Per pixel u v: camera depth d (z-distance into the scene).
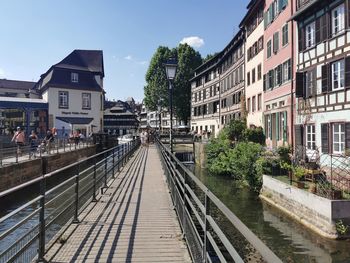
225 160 31.86
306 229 15.31
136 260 6.21
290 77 26.86
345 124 19.47
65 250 6.69
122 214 9.58
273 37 31.70
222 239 3.59
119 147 20.09
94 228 8.20
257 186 23.45
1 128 48.78
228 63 53.97
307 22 23.94
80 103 53.44
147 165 22.64
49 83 51.03
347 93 19.47
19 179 20.33
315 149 21.94
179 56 77.69
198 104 72.25
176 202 9.61
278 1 30.19
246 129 35.56
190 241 6.47
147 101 78.62
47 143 27.22
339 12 20.31
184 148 50.94
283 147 23.33
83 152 37.12
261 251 2.19
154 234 7.75
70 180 8.21
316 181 18.16
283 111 28.61
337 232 13.77
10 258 4.73
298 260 11.87
